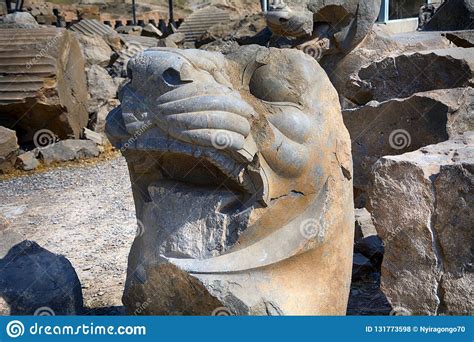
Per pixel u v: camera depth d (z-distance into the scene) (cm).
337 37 658
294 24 629
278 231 296
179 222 301
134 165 316
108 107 1144
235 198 296
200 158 293
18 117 1020
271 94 296
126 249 594
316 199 304
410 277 345
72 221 699
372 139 541
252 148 286
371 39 682
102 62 1397
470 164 323
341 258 318
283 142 289
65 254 586
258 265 289
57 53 1019
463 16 950
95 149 1025
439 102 498
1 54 1004
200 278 286
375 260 480
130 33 1983
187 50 292
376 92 613
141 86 285
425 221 339
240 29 1366
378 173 357
